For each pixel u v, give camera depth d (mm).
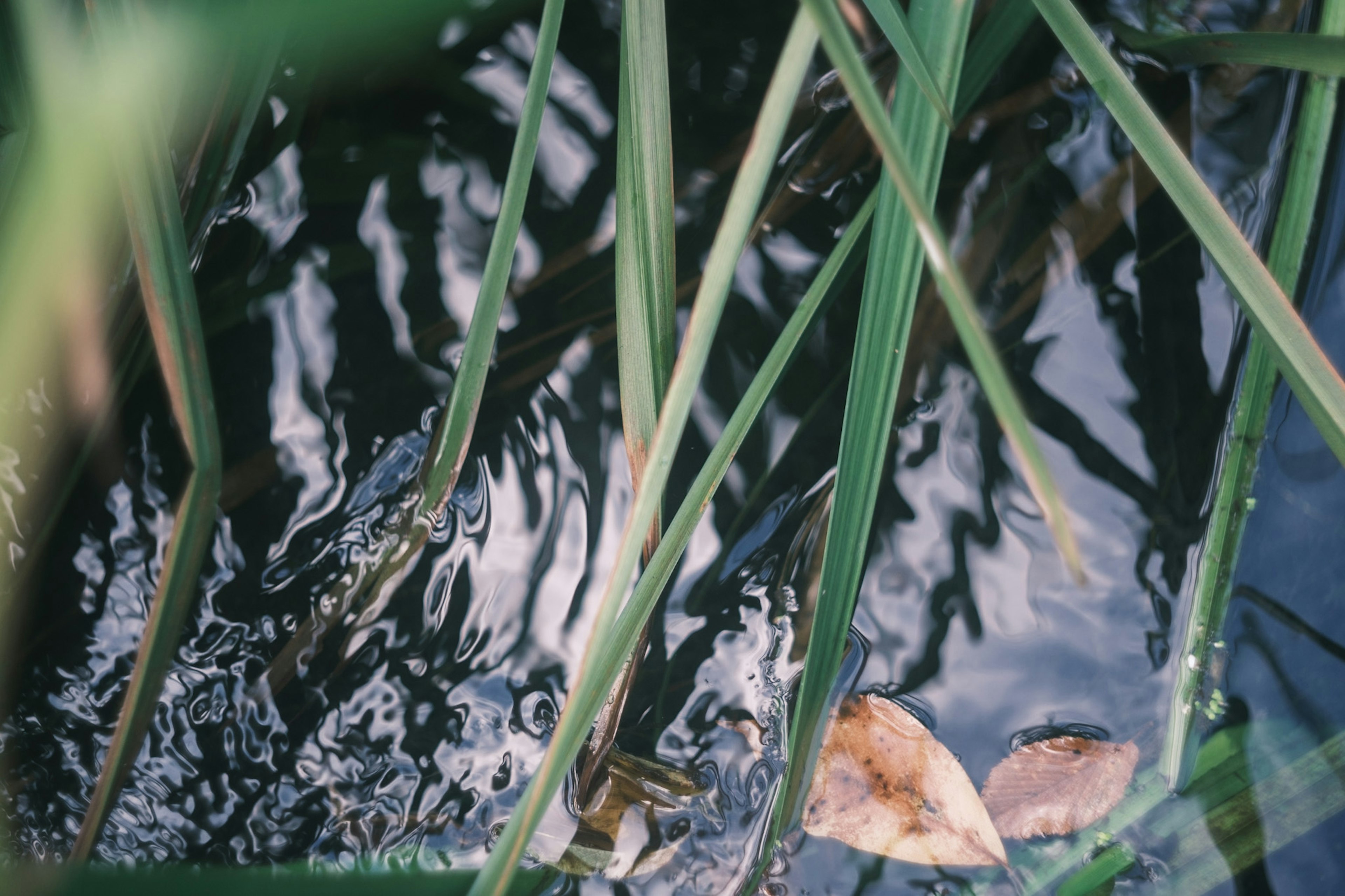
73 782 666
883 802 666
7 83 633
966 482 698
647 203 642
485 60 740
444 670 681
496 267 668
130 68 631
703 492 635
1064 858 661
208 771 668
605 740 667
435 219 725
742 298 720
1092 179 729
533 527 696
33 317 596
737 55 751
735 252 604
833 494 665
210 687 676
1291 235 698
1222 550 682
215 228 717
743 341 716
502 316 718
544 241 726
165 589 654
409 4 715
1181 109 735
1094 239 722
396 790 667
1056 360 710
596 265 724
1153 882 657
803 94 747
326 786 667
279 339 710
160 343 645
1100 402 705
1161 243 720
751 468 705
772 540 697
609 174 732
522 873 656
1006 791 667
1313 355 615
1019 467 699
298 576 688
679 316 718
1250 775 666
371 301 716
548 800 604
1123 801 666
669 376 654
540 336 717
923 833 664
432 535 693
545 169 732
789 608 689
